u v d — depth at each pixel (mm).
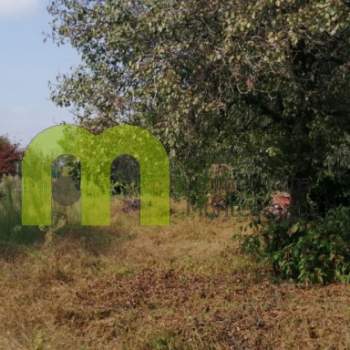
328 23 5902
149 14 6844
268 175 9383
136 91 7168
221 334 5707
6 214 11273
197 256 9297
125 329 6152
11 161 20062
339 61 7570
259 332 5734
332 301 6508
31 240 10641
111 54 7855
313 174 8609
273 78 7074
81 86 8242
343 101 8078
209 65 6793
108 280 8133
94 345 5922
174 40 6820
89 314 6598
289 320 5914
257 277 7691
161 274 8344
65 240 10383
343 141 8422
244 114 8180
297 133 8328
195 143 7852
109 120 8086
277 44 6211
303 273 7234
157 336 5789
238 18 6246
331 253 7238
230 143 8625
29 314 6773
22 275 8445
